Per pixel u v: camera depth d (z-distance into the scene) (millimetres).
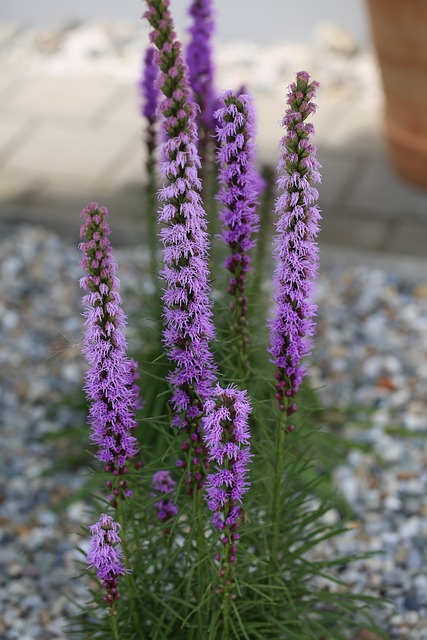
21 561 3980
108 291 2195
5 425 4719
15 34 8711
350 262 5699
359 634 3516
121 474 2430
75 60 8148
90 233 2162
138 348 4238
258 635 2861
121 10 9008
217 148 2389
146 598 2941
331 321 5285
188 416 2408
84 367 5016
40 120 7203
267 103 7281
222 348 2809
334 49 8070
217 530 2549
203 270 2213
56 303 5543
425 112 5762
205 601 2686
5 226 6227
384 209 6039
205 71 3389
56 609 3742
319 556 3881
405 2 5309
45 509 4238
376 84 7512
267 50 8188
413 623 3602
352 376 4895
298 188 2236
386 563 3846
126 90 7578
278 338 2471
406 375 4898
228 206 2488
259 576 2895
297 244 2281
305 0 8625
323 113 7074
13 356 5145
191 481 2543
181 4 8430
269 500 2938
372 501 4188
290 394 2568
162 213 2184
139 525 2795
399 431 4527
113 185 6418
